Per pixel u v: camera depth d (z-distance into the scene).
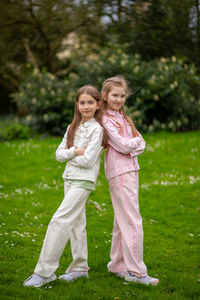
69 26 13.30
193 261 3.85
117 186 3.13
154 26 11.65
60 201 5.65
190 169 7.49
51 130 11.56
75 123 3.21
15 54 15.60
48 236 2.95
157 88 11.00
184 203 5.77
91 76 11.46
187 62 12.65
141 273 3.10
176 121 11.59
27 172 7.22
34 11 12.87
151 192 6.21
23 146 9.24
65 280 3.10
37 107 11.47
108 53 11.98
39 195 5.90
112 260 3.34
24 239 4.10
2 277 3.12
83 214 3.16
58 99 11.15
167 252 4.08
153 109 11.67
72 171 3.07
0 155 8.41
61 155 3.10
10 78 16.25
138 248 3.08
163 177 7.02
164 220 5.09
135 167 3.21
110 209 5.46
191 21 11.20
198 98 12.35
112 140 3.14
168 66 11.65
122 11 11.48
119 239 3.27
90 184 3.07
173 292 3.12
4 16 12.63
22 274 3.25
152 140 9.96
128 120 3.36
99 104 3.21
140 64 11.59
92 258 3.75
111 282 3.18
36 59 15.34
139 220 3.14
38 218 4.90
